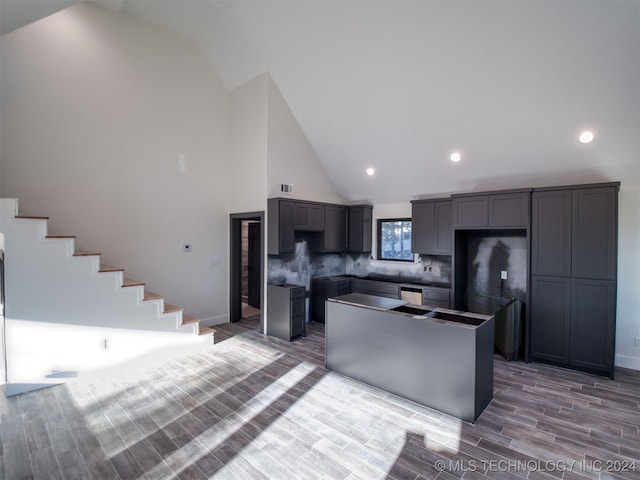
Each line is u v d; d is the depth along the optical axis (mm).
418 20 3457
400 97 4312
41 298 3492
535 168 4316
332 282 6000
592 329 3881
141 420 2885
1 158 3791
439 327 3031
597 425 2848
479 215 4629
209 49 5426
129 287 4035
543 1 2879
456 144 4539
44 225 3512
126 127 4746
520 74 3463
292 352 4578
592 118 3531
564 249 4031
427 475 2232
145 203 4961
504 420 2912
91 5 4414
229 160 5996
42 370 3498
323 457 2410
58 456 2410
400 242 6359
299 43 4367
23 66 3910
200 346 4613
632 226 3982
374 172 5750
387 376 3406
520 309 4414
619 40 2908
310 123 5504
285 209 5219
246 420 2887
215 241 5863
